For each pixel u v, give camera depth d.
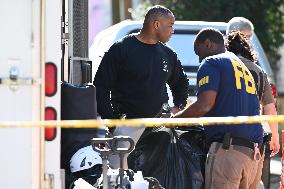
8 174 19.39
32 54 19.52
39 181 19.55
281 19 59.19
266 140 24.86
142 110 25.59
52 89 19.89
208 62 23.61
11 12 19.44
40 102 19.58
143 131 23.53
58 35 19.92
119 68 25.64
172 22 25.59
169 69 26.23
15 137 19.41
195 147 24.41
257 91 26.23
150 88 25.58
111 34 36.66
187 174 23.50
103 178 20.61
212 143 23.42
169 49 26.53
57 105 19.94
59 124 19.39
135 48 25.58
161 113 25.31
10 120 19.45
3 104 19.41
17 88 19.44
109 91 25.70
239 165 23.17
